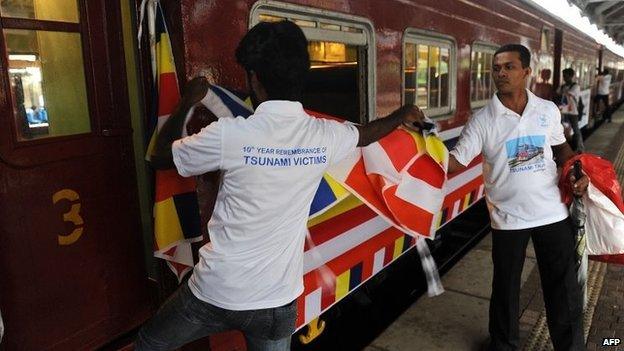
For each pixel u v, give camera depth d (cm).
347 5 267
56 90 186
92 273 203
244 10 212
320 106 292
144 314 226
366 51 292
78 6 190
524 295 357
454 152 245
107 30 200
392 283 420
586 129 1238
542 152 239
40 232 183
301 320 231
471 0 433
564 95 780
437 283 250
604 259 254
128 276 218
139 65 201
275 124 145
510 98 240
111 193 207
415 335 310
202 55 196
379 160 228
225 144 140
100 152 201
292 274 157
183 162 147
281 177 145
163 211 185
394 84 322
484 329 315
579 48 1024
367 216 286
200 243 202
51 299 189
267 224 146
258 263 148
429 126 229
